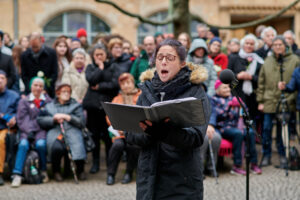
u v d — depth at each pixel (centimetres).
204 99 279
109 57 668
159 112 250
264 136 675
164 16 1552
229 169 653
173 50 280
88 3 1516
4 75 623
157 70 285
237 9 1529
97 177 623
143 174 286
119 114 267
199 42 644
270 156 679
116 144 586
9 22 1483
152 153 282
